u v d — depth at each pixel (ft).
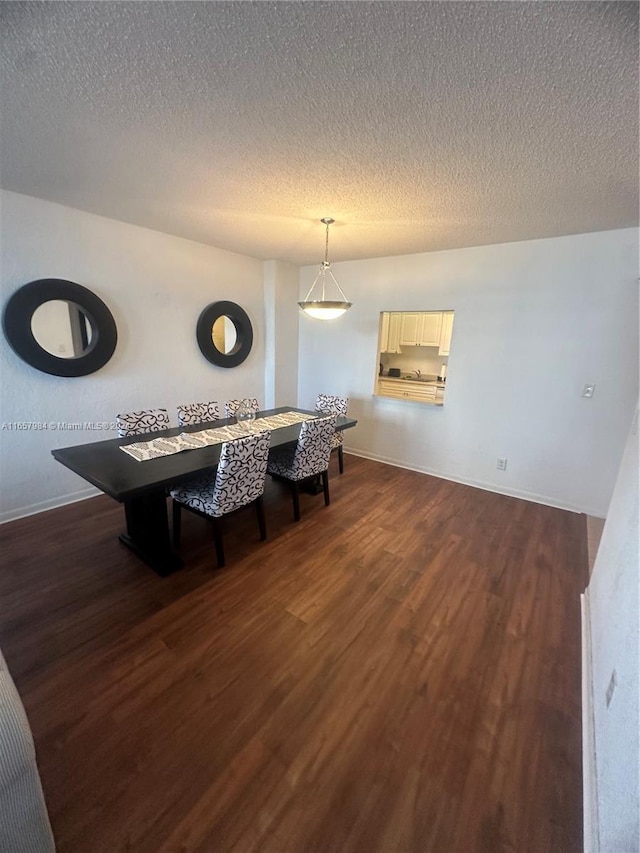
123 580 7.17
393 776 4.11
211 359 13.21
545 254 10.09
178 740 4.41
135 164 6.50
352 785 4.02
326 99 4.52
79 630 5.96
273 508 10.46
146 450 7.90
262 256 13.78
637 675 3.34
